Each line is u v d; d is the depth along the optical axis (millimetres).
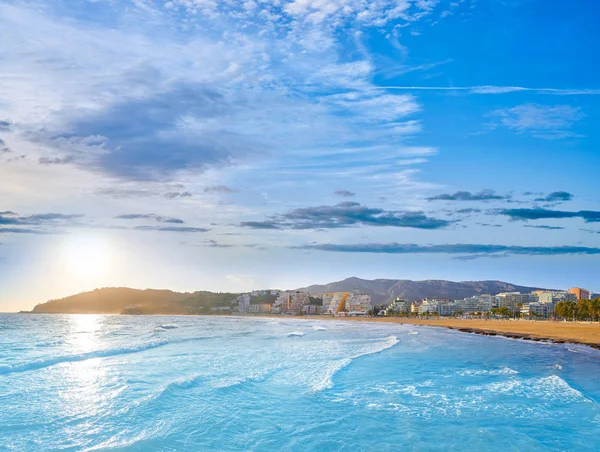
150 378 21547
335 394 19391
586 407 18031
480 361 33438
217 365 26484
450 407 17562
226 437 12945
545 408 17781
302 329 84438
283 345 42625
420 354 37562
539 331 82625
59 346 37406
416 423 15094
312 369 26062
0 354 30359
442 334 75938
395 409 16984
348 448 12477
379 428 14430
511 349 45281
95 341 44062
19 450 11219
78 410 15188
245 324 110312
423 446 12797
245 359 29938
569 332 79000
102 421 13969
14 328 75000
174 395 17734
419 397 19281
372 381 23172
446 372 27078
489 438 13672
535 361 34406
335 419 15352
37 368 24156
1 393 17562
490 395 20094
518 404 18391
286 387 20500
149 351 34312
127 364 26312
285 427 14242
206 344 41781
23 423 13500
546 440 13641
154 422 14008
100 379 21047
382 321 181250
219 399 17453
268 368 25750
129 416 14594
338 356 33281
